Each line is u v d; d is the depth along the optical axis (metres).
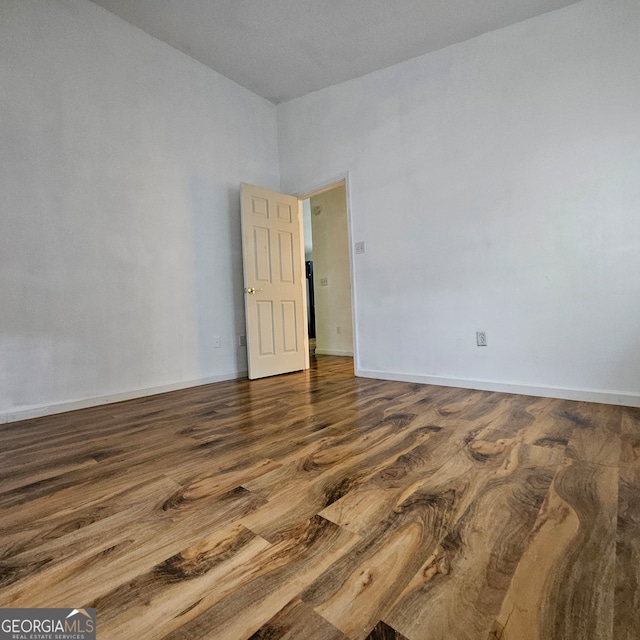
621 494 1.15
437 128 2.85
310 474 1.39
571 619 0.71
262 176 3.88
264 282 3.60
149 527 1.08
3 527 1.10
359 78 3.33
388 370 3.22
